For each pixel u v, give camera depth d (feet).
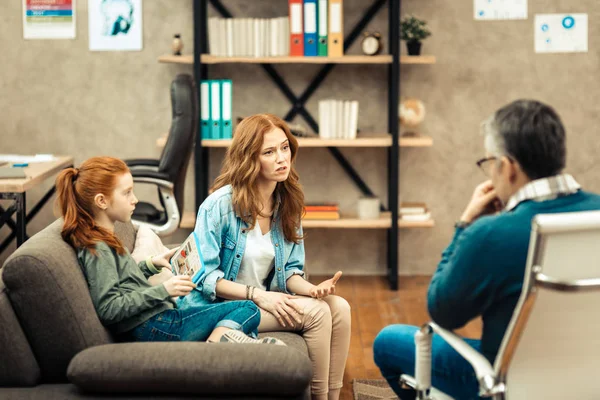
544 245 5.88
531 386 6.65
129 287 8.30
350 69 17.70
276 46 16.74
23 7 17.62
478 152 17.92
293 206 9.67
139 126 17.93
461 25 17.57
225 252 9.48
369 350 13.24
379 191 18.12
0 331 7.51
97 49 17.72
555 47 17.61
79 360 7.32
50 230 8.40
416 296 16.55
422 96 17.80
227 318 8.45
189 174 18.07
